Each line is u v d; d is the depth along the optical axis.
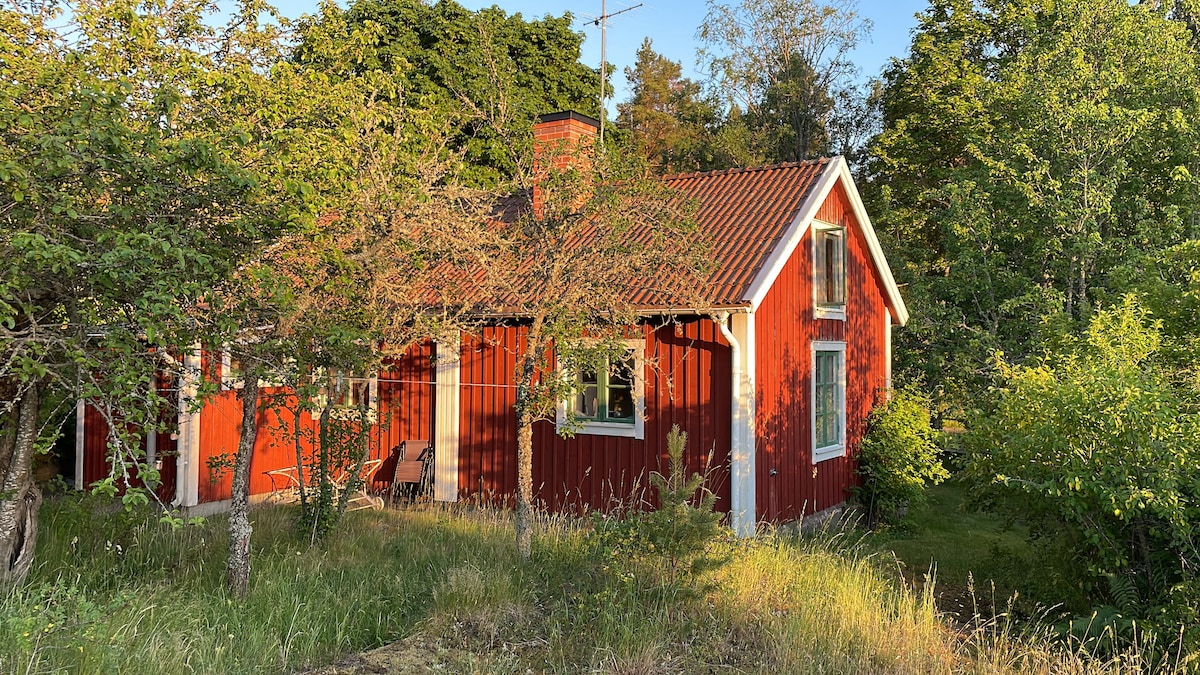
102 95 4.71
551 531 8.92
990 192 14.82
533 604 6.75
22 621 5.15
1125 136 13.66
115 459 4.68
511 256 8.15
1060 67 14.66
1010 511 7.79
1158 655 6.05
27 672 4.69
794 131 32.03
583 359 7.61
